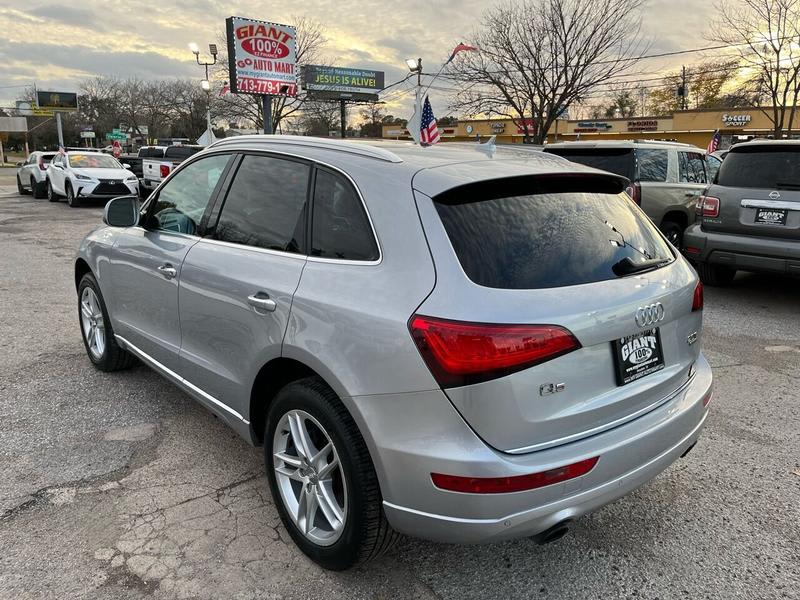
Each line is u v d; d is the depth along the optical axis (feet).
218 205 10.70
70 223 46.93
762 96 102.58
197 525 9.37
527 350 6.70
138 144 241.96
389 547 8.05
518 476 6.70
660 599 8.14
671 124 137.59
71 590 7.93
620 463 7.49
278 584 8.20
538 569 8.68
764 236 21.83
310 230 8.74
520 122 90.68
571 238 7.95
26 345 17.39
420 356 6.83
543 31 77.82
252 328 9.02
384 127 166.91
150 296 12.05
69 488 10.25
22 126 252.21
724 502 10.38
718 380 15.80
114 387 14.46
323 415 7.85
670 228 29.58
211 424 12.71
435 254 7.20
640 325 7.83
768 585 8.41
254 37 84.38
